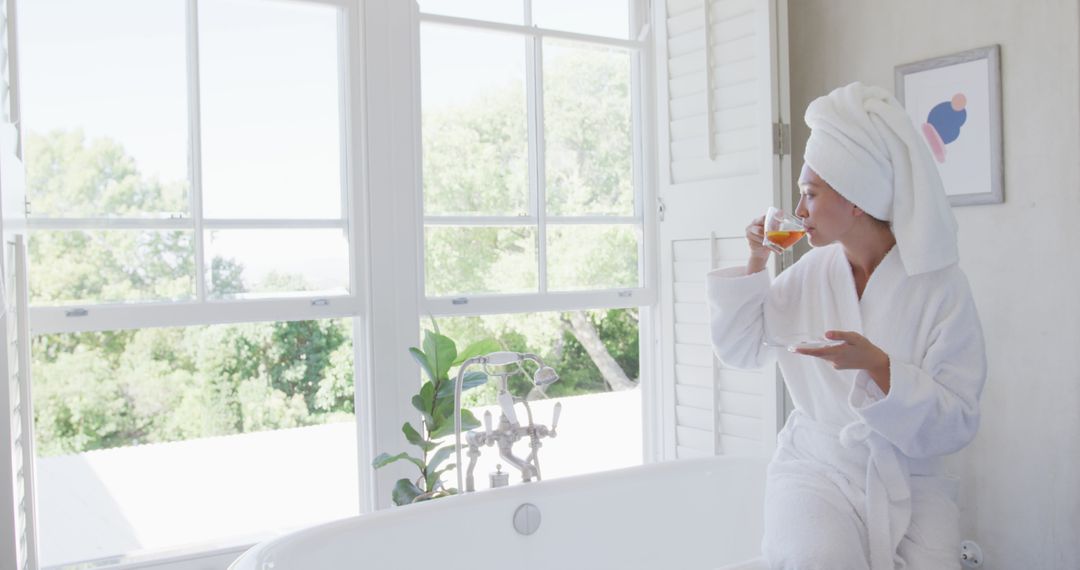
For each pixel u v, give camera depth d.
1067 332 2.05
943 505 1.54
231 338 6.70
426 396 2.26
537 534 2.06
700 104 2.68
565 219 2.84
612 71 2.96
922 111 2.34
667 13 2.77
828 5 2.65
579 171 2.88
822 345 1.42
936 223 1.46
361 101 2.38
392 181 2.43
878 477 1.51
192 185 2.25
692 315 2.72
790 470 1.64
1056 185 2.06
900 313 1.53
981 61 2.19
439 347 2.25
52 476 6.30
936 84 2.30
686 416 2.76
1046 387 2.10
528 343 6.57
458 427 2.05
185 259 2.24
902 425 1.41
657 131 2.90
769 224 1.65
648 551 2.19
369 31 2.39
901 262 1.54
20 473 1.71
